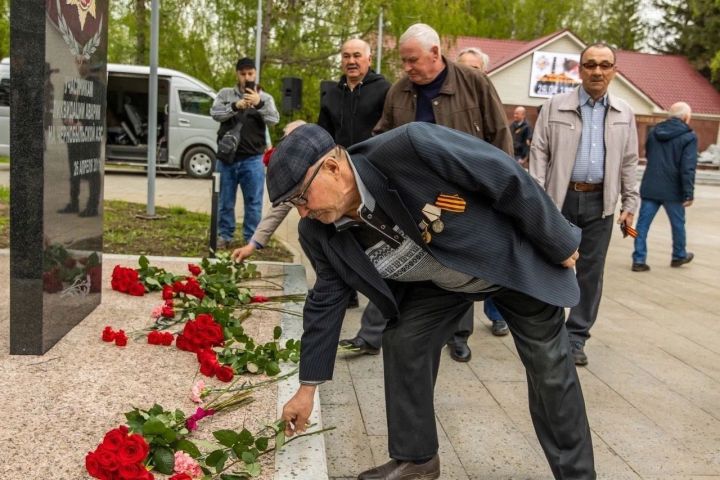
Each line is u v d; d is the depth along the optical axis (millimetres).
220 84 25375
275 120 7922
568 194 4926
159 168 18594
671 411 4105
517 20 54875
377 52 23406
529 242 2684
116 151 18375
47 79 3854
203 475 2689
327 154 2406
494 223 2611
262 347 3934
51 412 3223
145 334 4363
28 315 3922
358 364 4660
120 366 3838
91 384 3572
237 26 24484
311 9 23859
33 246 3879
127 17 23297
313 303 2756
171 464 2689
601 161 4867
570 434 2865
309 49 24109
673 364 4977
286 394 3561
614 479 3270
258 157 7910
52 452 2859
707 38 43875
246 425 3191
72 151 4312
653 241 11438
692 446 3646
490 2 53938
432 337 2924
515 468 3340
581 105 4918
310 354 2754
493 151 2559
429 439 2979
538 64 37625
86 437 3004
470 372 4625
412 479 2980
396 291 2904
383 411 3924
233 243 8211
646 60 43375
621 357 5094
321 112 5680
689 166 8617
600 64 4785
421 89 4523
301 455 2910
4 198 11016
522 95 38000
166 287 5191
